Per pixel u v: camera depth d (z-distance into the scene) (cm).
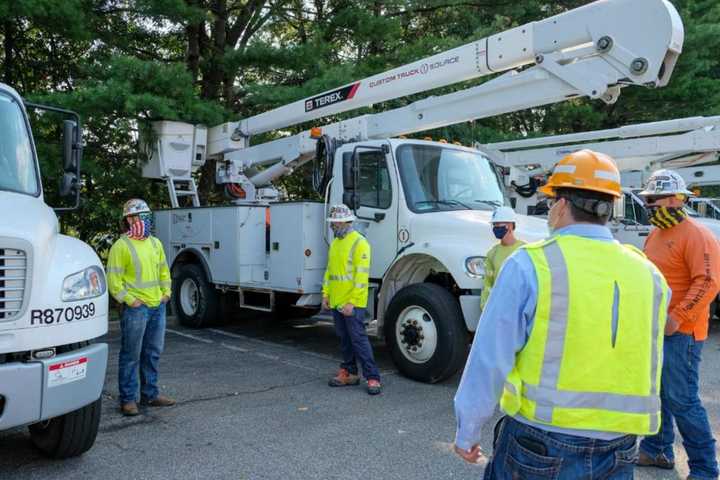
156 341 542
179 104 1087
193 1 1293
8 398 341
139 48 1402
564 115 1570
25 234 362
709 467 387
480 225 620
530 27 612
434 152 722
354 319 588
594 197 214
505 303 207
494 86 660
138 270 512
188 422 502
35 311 360
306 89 1155
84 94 1018
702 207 1355
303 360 739
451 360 603
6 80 1289
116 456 430
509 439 216
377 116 803
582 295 204
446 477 400
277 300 849
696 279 378
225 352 783
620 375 204
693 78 1552
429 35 1420
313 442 459
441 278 682
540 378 205
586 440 203
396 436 473
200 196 1401
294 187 1505
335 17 1359
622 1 546
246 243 848
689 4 1467
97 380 394
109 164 1222
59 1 1016
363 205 714
